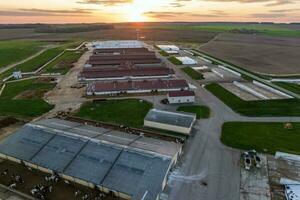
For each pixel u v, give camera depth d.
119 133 55.00
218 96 85.19
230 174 45.44
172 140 56.72
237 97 80.50
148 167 42.34
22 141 51.12
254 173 45.69
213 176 44.84
